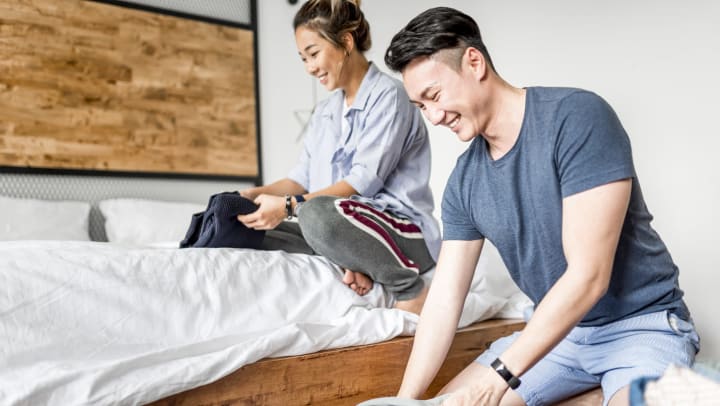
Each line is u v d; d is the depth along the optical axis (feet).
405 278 6.00
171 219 11.04
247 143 13.23
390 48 4.17
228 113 12.96
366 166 6.40
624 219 4.24
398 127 6.44
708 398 2.04
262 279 5.21
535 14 11.84
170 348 4.38
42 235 9.74
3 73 10.52
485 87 4.18
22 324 4.05
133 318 4.46
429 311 4.83
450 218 4.85
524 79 12.02
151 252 4.79
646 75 10.46
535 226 4.35
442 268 4.88
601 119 3.97
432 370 4.69
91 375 3.98
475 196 4.61
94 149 11.34
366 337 5.36
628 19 10.67
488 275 6.96
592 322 4.61
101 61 11.44
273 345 4.70
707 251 9.80
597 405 4.81
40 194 10.88
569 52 11.40
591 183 3.87
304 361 4.91
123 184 11.73
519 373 3.79
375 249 5.74
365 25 6.66
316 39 6.45
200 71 12.60
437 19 4.05
